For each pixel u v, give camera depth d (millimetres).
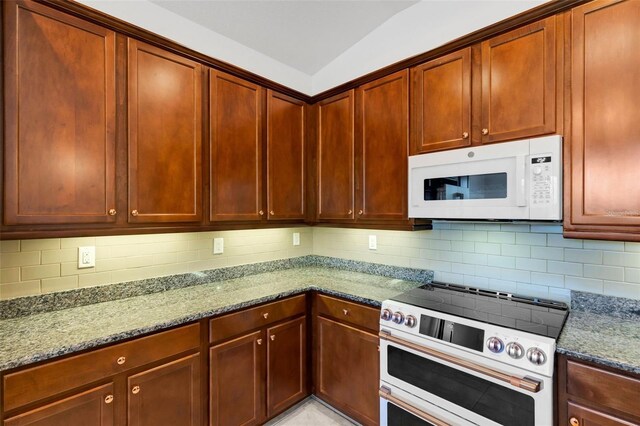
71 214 1496
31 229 1397
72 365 1309
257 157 2285
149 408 1534
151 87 1763
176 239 2201
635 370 1120
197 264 2311
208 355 1764
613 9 1363
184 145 1897
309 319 2336
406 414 1716
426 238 2346
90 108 1556
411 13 2305
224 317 1831
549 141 1480
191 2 2025
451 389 1539
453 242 2207
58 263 1720
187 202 1909
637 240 1306
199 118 1968
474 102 1766
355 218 2346
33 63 1396
